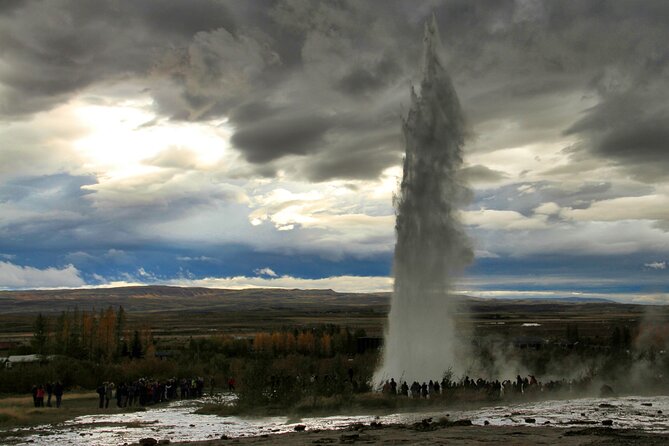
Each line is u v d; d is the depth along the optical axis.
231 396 54.16
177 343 144.00
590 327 167.38
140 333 129.62
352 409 35.22
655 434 22.67
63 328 110.38
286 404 37.25
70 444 24.95
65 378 65.12
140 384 50.00
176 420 33.50
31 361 73.19
